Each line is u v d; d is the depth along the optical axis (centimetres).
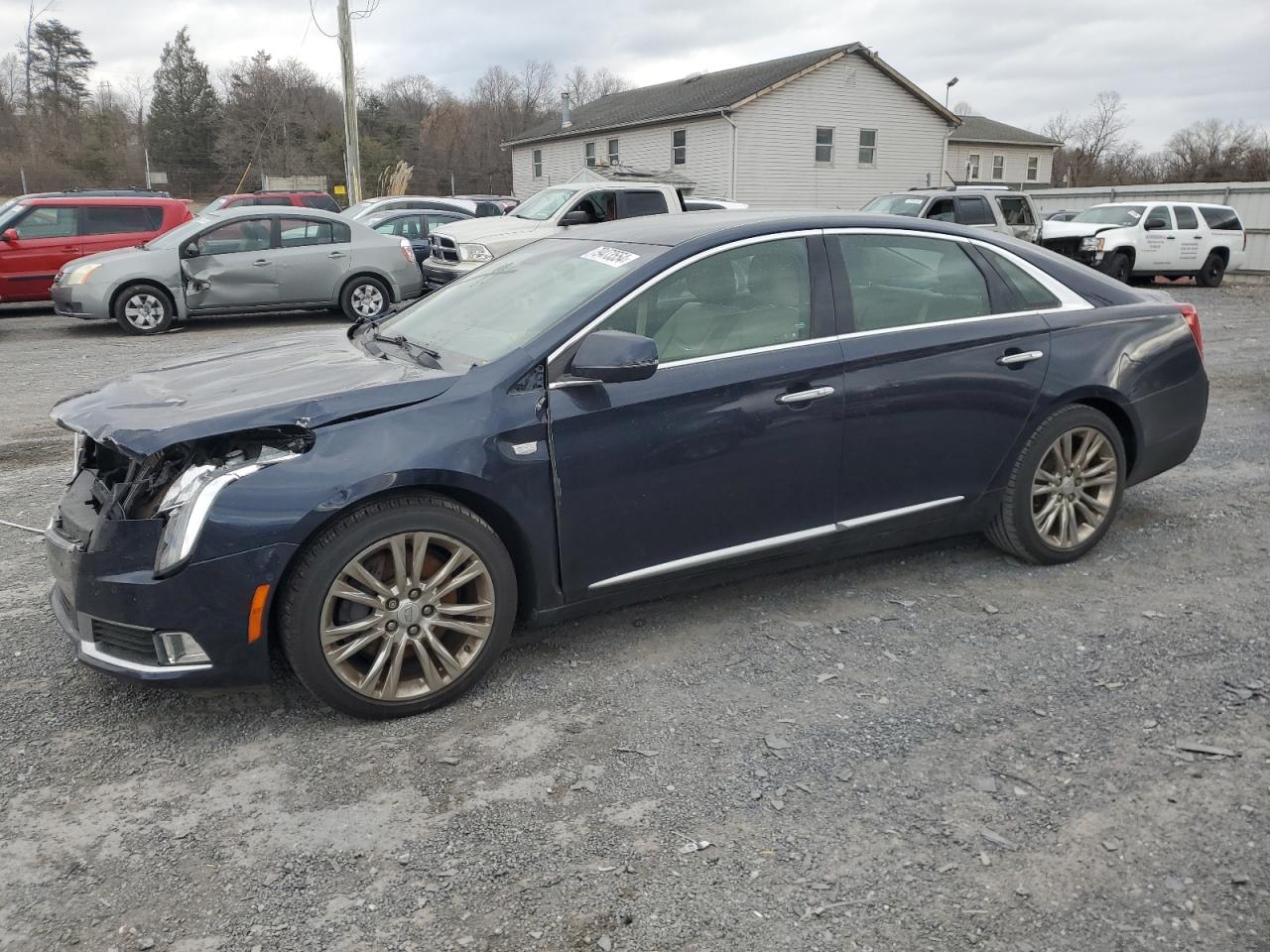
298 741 317
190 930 236
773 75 3083
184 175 4866
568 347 346
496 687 351
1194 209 2112
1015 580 442
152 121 6200
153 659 307
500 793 289
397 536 318
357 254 1350
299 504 301
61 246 1410
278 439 315
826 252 396
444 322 407
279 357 389
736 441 367
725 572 385
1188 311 479
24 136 5131
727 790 288
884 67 3195
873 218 411
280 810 282
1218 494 568
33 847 266
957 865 256
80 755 309
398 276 1377
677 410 355
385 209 2023
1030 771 296
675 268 368
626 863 258
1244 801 280
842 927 235
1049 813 276
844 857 259
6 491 582
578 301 360
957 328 413
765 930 234
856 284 399
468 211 2111
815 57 3141
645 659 371
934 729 321
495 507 333
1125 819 273
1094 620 400
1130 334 454
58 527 336
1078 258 2078
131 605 301
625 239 403
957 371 409
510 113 7456
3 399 845
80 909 243
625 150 3569
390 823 275
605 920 238
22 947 230
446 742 316
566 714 333
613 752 309
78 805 284
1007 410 422
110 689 349
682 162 3300
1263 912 238
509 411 332
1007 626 396
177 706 338
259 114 5797
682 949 229
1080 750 307
